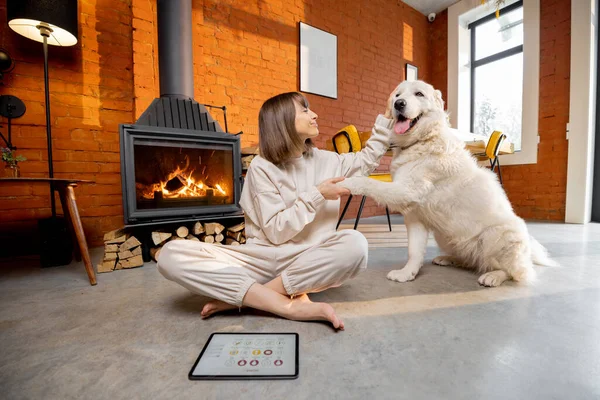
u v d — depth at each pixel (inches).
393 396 24.2
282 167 46.1
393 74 181.6
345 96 159.9
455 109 188.5
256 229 45.8
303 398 24.1
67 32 80.0
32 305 46.8
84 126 93.0
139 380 27.0
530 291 50.4
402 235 110.3
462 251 62.0
